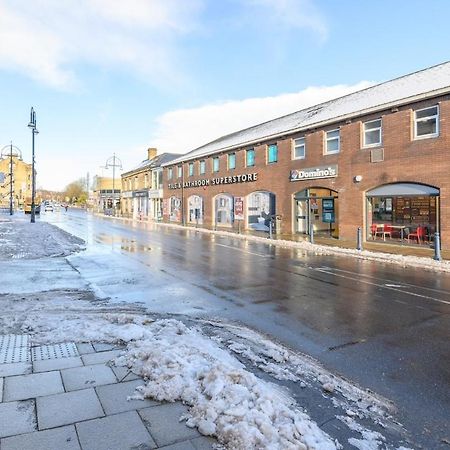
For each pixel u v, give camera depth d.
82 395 3.87
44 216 52.91
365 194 19.23
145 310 7.43
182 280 10.36
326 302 8.10
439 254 13.32
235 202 30.45
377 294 8.83
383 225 18.45
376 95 20.50
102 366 4.56
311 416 3.75
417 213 16.91
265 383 4.34
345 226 20.31
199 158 36.19
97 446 3.08
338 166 20.67
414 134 16.92
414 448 3.31
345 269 12.24
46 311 7.03
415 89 17.42
